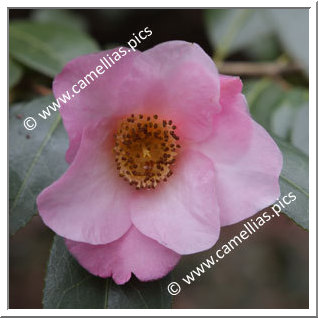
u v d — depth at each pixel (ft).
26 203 0.82
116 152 0.78
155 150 0.80
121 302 0.77
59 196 0.73
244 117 0.75
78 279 0.78
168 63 0.73
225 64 1.06
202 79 0.74
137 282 0.78
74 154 0.74
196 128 0.77
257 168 0.76
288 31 1.02
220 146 0.77
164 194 0.79
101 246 0.76
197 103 0.75
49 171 0.83
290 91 1.00
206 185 0.77
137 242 0.77
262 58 1.12
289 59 1.05
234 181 0.76
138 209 0.78
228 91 0.74
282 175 0.82
